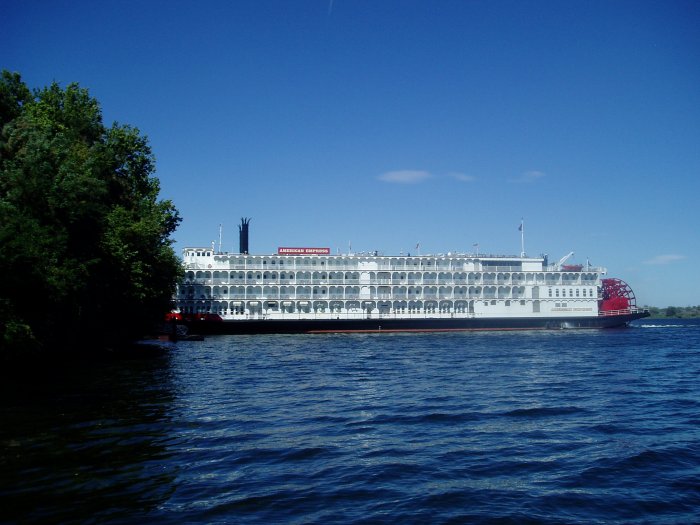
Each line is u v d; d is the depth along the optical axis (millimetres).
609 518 14336
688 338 96125
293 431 22984
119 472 17219
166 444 20562
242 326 109500
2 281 33906
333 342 86375
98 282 50062
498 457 19500
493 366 49156
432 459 19188
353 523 13766
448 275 118312
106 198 58938
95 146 59625
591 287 121250
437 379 39969
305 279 115000
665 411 27922
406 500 15320
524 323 118500
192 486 16141
